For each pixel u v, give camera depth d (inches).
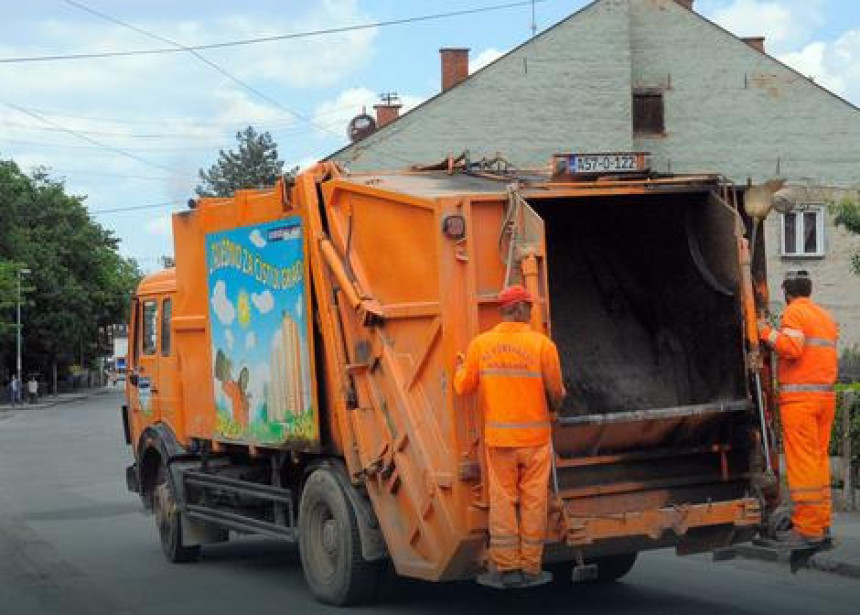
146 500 472.7
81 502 652.1
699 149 1381.6
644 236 338.3
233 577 407.8
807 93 1376.7
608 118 1348.4
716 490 319.9
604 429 297.6
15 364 2800.2
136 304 493.0
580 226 351.9
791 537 298.8
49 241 2738.7
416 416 300.7
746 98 1381.6
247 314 383.2
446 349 284.7
